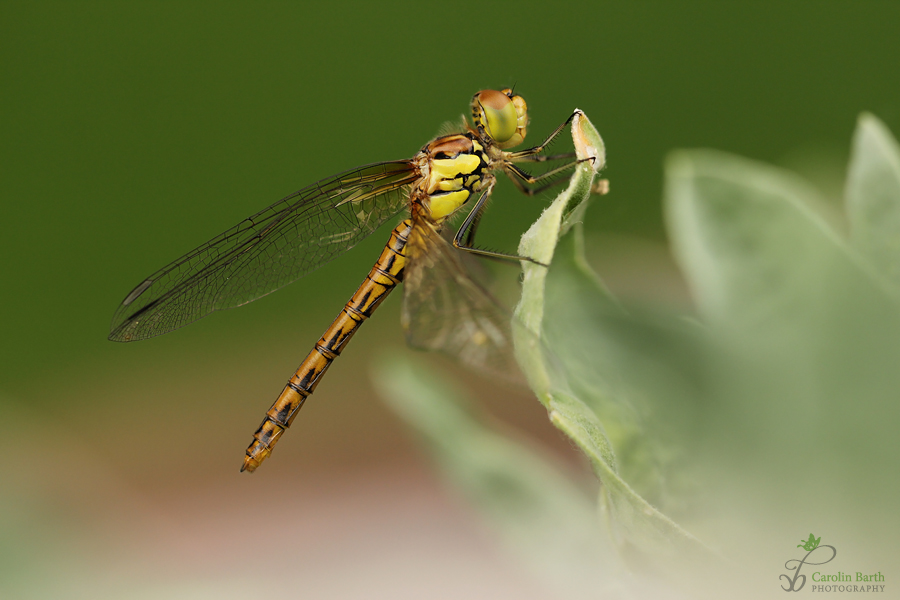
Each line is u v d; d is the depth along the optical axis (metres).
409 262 0.36
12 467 0.38
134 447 0.42
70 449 0.42
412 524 0.39
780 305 0.29
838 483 0.27
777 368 0.29
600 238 0.36
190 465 0.42
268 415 0.38
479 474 0.36
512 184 0.37
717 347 0.30
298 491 0.41
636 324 0.31
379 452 0.41
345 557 0.39
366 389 0.42
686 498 0.29
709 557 0.25
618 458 0.29
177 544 0.40
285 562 0.39
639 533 0.26
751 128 0.42
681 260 0.31
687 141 0.42
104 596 0.37
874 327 0.28
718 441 0.29
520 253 0.31
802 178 0.35
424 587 0.38
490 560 0.38
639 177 0.42
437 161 0.37
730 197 0.30
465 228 0.37
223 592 0.37
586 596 0.35
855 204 0.29
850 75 0.42
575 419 0.28
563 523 0.35
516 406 0.40
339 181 0.37
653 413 0.30
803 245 0.29
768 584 0.26
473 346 0.35
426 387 0.36
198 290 0.38
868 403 0.27
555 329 0.31
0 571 0.37
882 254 0.28
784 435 0.28
